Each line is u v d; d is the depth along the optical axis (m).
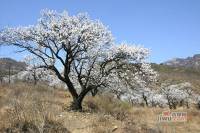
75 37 25.56
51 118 12.70
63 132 12.51
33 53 26.67
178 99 66.31
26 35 26.34
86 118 19.59
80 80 26.81
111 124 17.62
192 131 25.89
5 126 11.83
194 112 34.97
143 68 27.36
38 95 25.75
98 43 26.58
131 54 26.78
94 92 34.09
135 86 28.06
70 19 26.66
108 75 26.92
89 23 27.00
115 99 33.62
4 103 17.92
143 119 25.70
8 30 26.44
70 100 29.70
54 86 38.69
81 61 26.92
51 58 26.19
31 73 28.06
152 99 63.62
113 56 26.97
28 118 12.16
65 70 26.33
